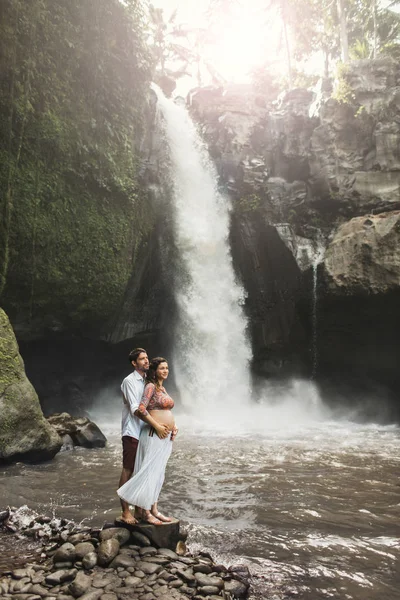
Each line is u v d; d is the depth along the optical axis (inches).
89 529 199.3
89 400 765.3
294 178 856.9
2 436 362.0
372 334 662.5
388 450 426.3
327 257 669.9
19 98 531.2
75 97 607.2
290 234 788.0
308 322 740.7
